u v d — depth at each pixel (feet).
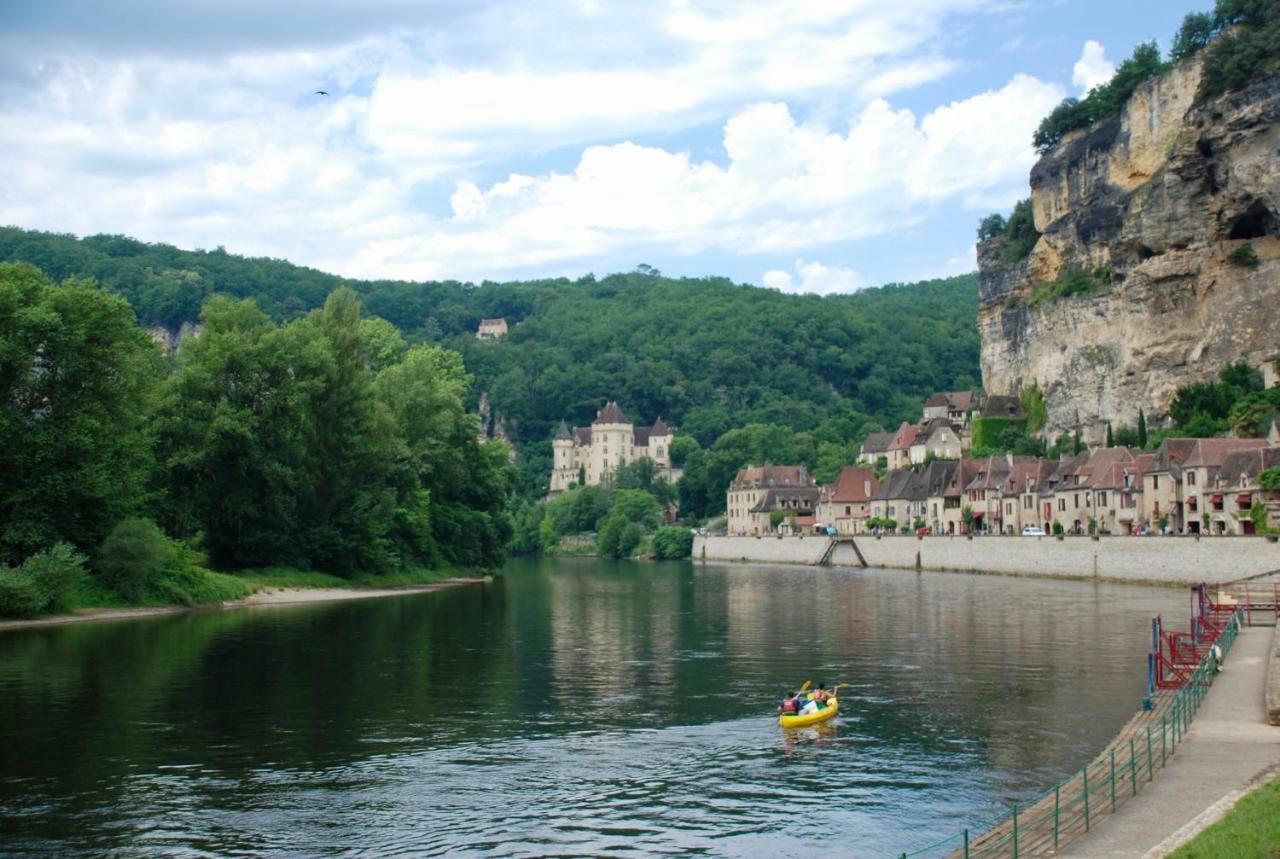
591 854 95.55
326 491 371.15
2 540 253.44
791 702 146.10
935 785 113.91
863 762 123.34
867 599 331.16
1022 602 307.17
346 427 363.76
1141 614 265.54
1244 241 497.05
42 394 260.42
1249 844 76.23
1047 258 639.35
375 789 114.42
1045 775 116.16
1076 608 285.02
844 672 182.70
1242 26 511.40
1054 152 641.40
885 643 219.82
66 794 112.57
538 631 244.63
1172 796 98.12
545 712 151.43
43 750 129.39
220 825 103.24
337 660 196.85
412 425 434.30
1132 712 146.10
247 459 327.06
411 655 203.82
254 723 143.84
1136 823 91.04
